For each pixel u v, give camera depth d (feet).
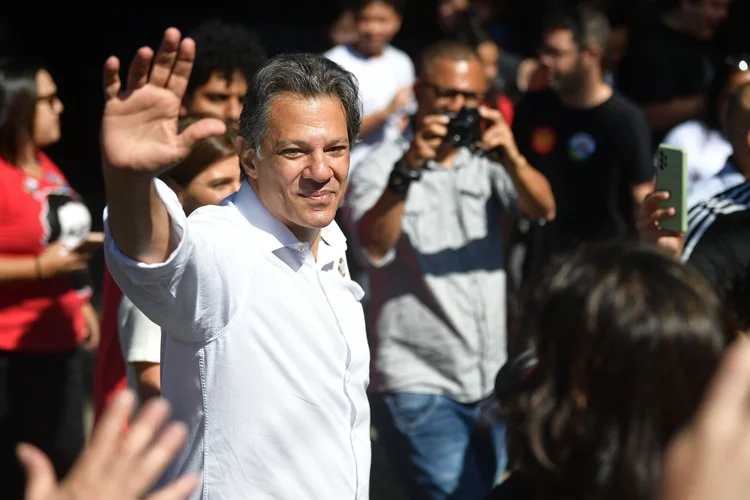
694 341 8.48
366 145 34.76
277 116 13.38
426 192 22.53
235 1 74.23
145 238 11.33
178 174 17.49
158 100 10.66
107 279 17.99
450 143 21.53
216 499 13.07
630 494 8.46
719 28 37.24
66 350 23.91
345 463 13.57
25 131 23.30
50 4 68.13
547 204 22.82
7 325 23.15
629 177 28.99
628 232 29.01
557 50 28.91
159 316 12.37
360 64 36.96
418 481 22.34
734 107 21.17
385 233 21.58
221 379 12.96
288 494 13.10
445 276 22.25
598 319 8.63
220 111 24.03
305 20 74.08
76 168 64.08
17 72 23.44
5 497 23.36
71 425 24.16
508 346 23.30
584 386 8.68
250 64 24.07
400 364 22.34
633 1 43.16
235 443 13.00
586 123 29.14
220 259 12.62
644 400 8.48
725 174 21.62
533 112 29.94
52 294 23.61
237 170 17.63
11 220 22.90
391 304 22.44
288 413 13.14
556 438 8.73
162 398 13.46
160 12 72.54
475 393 22.25
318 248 14.26
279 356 13.12
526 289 9.65
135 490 7.00
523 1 58.13
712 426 6.38
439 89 22.30
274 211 13.58
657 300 8.59
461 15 41.29
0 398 23.24
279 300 13.21
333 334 13.57
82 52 68.64
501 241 23.20
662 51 35.63
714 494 6.27
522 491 9.97
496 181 22.95
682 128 29.94
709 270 17.54
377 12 36.52
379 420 22.80
